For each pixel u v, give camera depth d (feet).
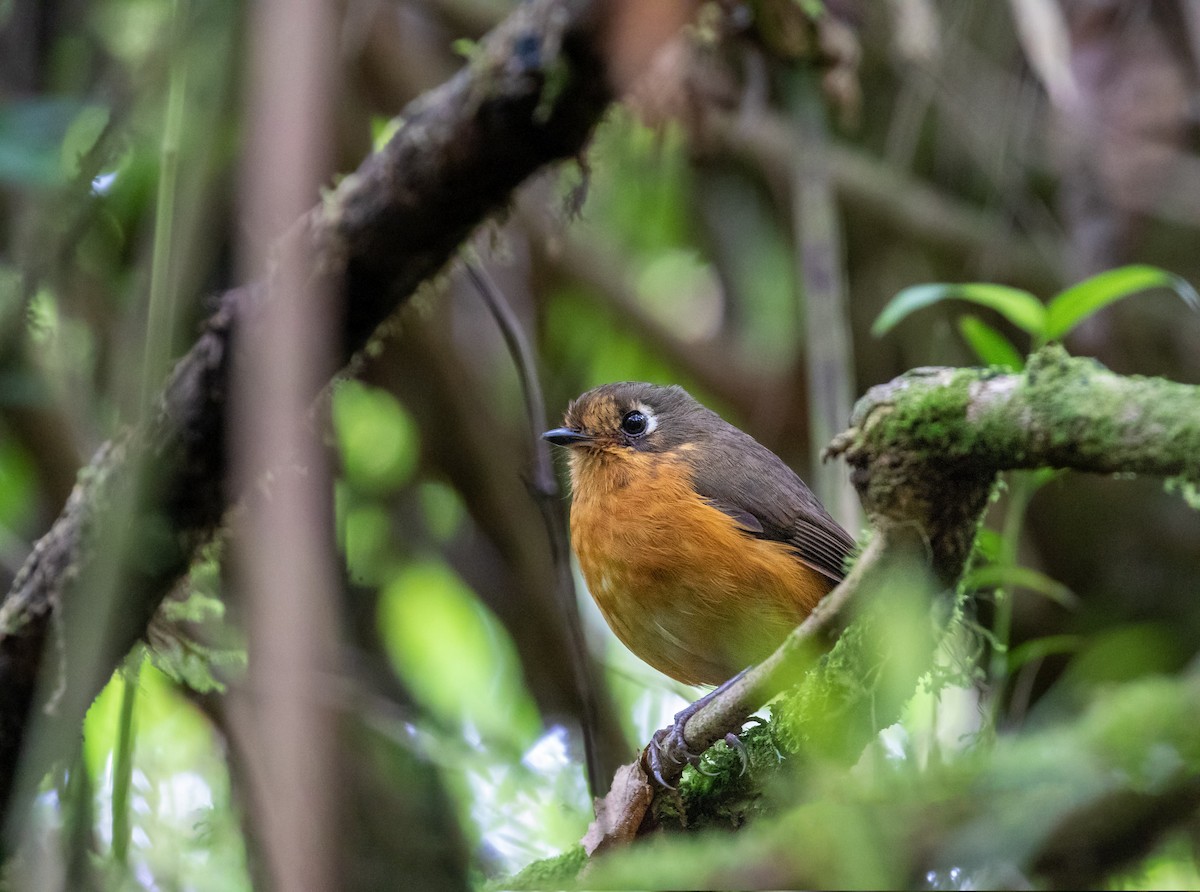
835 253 30.04
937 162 38.73
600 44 21.62
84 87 30.42
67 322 29.66
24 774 19.47
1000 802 14.79
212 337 21.02
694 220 39.47
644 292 39.93
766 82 36.50
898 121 37.17
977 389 15.55
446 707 36.29
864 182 37.29
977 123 36.24
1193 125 35.78
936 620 17.66
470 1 35.27
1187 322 37.04
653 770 20.33
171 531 21.50
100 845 27.58
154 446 20.97
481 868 30.68
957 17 36.42
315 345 13.58
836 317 29.25
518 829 30.78
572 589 26.78
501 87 21.80
